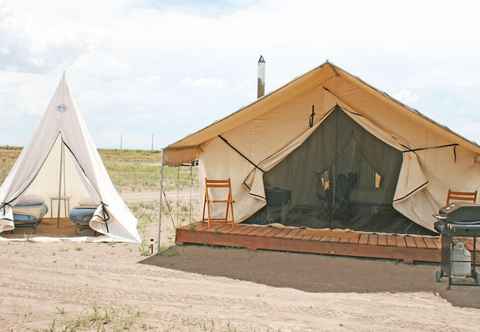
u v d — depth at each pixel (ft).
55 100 31.42
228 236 28.43
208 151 33.30
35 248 27.14
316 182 31.24
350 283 21.31
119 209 32.30
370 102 30.27
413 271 23.58
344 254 26.20
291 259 25.73
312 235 28.45
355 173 30.60
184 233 29.27
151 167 123.24
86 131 32.60
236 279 21.66
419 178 29.25
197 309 17.28
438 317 16.97
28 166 30.71
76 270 22.53
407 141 29.66
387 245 25.55
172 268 23.44
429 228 29.19
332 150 31.04
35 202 33.32
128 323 15.56
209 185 32.24
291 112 31.81
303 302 18.44
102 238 29.81
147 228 35.27
